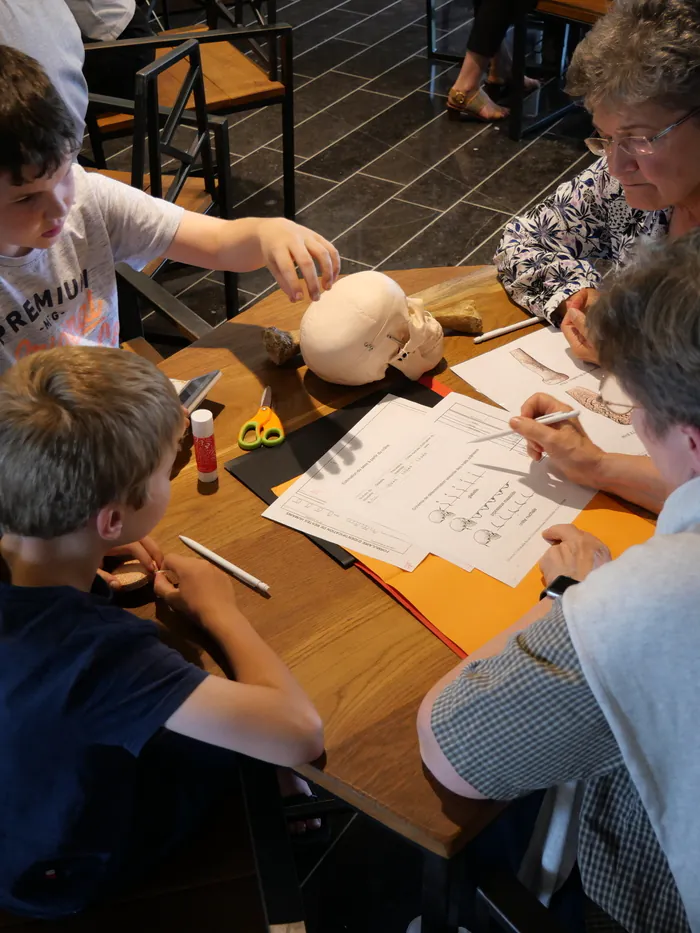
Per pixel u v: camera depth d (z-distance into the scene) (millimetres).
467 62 3705
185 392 1325
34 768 854
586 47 1190
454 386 1374
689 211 1334
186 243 1550
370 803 854
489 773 770
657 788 691
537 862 1018
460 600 1034
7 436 829
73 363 878
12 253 1344
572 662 696
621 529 1127
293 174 3152
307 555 1104
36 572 900
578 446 1179
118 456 847
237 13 3873
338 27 4668
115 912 983
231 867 1021
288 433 1287
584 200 1597
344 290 1311
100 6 2629
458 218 3301
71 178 1218
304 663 973
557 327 1511
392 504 1166
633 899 842
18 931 967
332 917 1468
